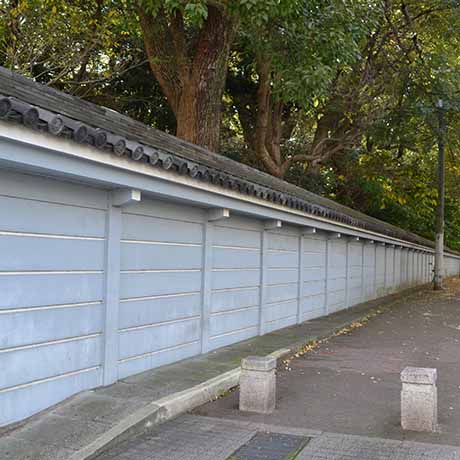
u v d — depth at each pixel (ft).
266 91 58.65
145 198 23.66
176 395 20.47
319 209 40.57
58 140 15.42
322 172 82.43
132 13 47.98
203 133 43.42
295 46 39.45
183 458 16.08
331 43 38.83
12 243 17.01
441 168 87.15
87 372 20.39
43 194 18.13
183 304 26.96
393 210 93.81
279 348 31.89
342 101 64.64
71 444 15.88
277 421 19.80
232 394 23.12
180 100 45.39
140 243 23.58
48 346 18.51
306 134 80.02
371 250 67.97
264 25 38.58
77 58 43.50
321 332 39.22
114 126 19.49
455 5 62.34
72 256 19.52
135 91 59.00
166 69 45.52
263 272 36.35
